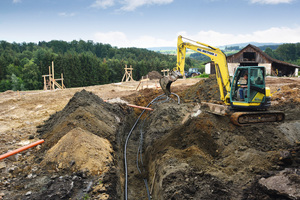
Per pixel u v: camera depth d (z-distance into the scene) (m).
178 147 8.86
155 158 8.86
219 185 6.29
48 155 7.82
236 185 6.41
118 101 17.08
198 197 6.03
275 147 8.45
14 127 12.45
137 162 10.12
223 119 9.58
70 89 27.77
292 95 15.96
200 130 8.85
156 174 7.82
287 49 126.81
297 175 5.67
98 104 12.65
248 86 9.11
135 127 14.77
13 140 9.94
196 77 37.38
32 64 61.91
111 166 7.60
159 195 6.80
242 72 9.40
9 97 23.08
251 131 9.09
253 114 9.27
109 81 78.38
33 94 24.12
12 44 140.75
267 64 34.25
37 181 6.64
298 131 9.47
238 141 8.51
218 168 7.27
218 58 10.54
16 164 7.73
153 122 13.02
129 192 8.02
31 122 13.24
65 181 6.61
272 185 5.64
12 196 5.92
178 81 31.39
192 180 6.66
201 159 7.65
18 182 6.65
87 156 7.46
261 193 5.78
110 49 153.88
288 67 35.81
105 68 73.31
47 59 59.94
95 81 67.19
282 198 5.38
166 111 13.10
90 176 7.02
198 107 11.71
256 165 7.09
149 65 87.81
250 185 6.24
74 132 8.11
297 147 8.30
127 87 30.25
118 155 9.20
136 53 154.88
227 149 8.16
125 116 14.69
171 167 7.34
